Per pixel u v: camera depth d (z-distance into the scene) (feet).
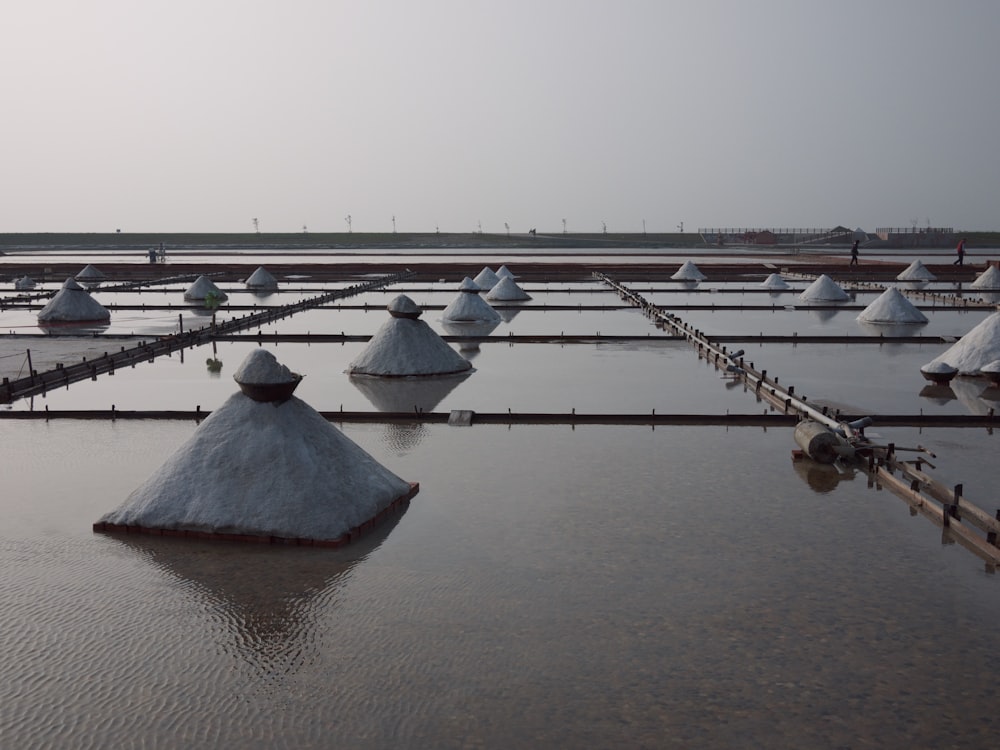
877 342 73.72
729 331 80.84
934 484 32.42
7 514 30.58
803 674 19.66
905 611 22.75
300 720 17.99
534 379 57.00
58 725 17.90
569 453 38.37
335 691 19.06
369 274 155.53
